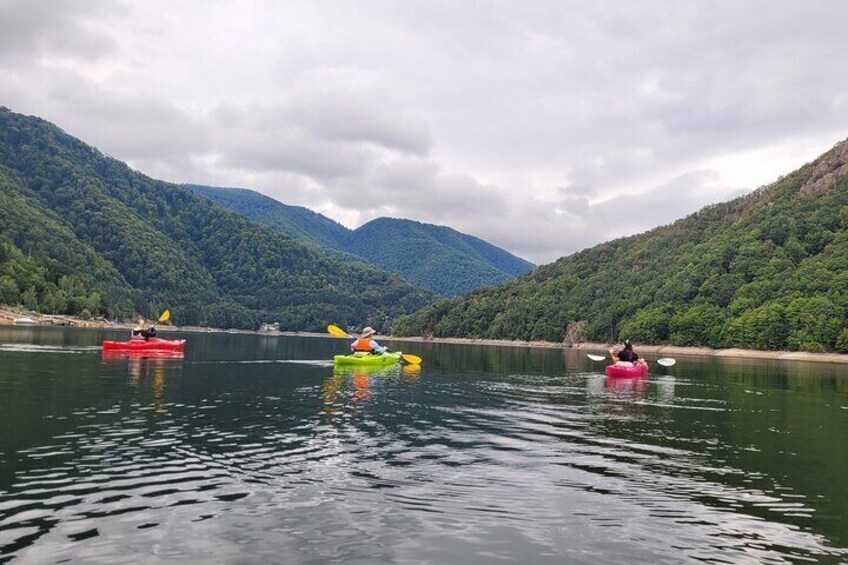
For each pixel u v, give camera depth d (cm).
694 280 12394
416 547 844
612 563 809
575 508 1038
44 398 2098
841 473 1311
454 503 1048
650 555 839
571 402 2533
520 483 1189
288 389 2708
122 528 881
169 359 4297
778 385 3628
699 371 4947
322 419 1903
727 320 10362
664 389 3177
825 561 827
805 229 12581
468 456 1420
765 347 9519
